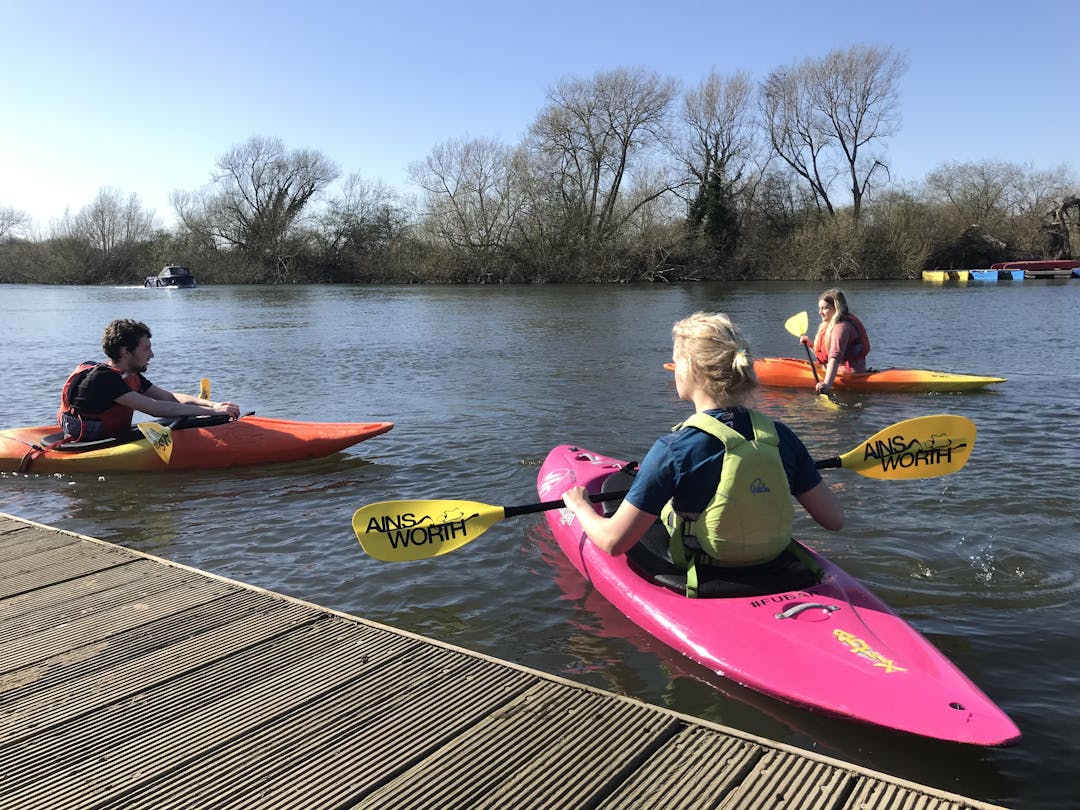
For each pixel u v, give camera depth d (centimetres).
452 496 531
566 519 420
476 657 294
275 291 3734
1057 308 1955
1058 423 684
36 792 221
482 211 3959
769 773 222
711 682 288
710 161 3894
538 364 1130
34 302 2998
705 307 2186
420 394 905
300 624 325
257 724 253
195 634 317
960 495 491
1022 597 356
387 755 235
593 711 256
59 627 324
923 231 3822
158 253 5003
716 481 287
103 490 562
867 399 824
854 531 436
